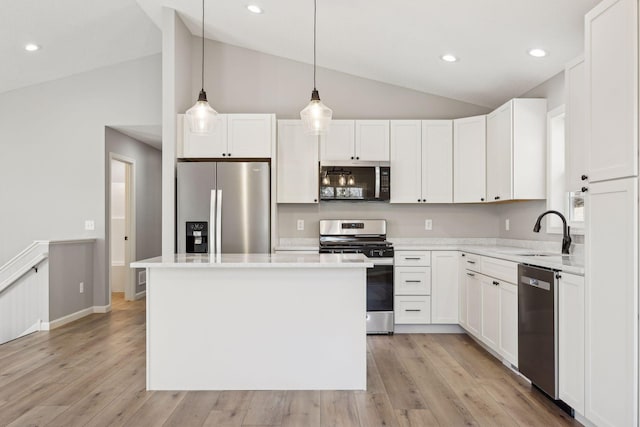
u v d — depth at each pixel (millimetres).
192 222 4273
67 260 4910
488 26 3270
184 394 2854
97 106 5359
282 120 4652
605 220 2143
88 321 4973
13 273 4566
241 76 4992
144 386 2986
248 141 4488
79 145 5367
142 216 6539
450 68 4195
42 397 2791
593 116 2256
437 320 4430
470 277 4078
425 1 3131
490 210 4977
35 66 5000
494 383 3033
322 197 4582
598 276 2186
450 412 2564
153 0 4082
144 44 4984
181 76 4539
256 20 4164
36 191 5375
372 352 3789
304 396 2816
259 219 4273
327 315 2934
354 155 4680
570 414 2521
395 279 4445
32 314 4586
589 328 2254
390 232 4973
